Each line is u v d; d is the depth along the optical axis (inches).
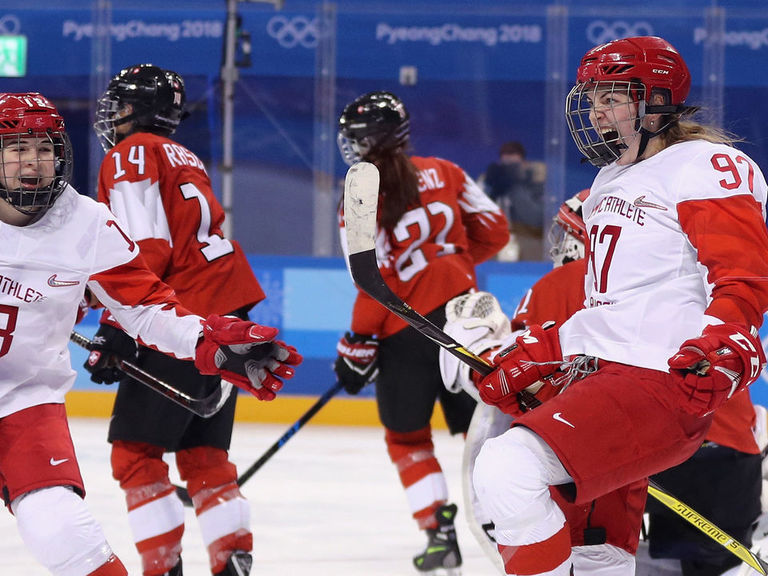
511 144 1355.8
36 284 323.0
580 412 285.9
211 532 449.1
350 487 776.3
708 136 316.8
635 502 333.1
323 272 1087.0
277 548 588.7
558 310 414.3
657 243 301.3
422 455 527.8
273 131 1423.5
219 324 335.6
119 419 448.1
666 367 293.3
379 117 517.0
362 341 531.5
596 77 311.4
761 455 399.2
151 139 459.2
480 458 293.3
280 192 1434.5
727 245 284.5
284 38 1405.0
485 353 411.5
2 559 548.4
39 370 329.7
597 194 320.8
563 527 291.7
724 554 390.3
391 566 550.6
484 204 564.4
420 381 524.4
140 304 350.9
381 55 1405.0
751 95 1346.0
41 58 1398.9
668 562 404.8
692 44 1349.7
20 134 307.9
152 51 1398.9
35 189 312.5
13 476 314.2
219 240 472.4
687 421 294.4
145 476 446.9
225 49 1211.9
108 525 636.7
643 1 1354.6
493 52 1393.9
